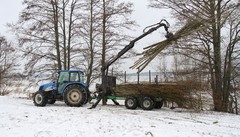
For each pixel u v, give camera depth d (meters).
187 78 15.83
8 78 28.06
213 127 9.58
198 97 14.16
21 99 18.14
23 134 7.39
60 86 14.72
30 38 20.09
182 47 16.69
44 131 7.71
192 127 9.30
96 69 20.91
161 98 14.38
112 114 11.41
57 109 12.45
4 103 14.62
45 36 20.38
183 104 14.15
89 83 20.95
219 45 17.17
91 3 20.41
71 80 14.70
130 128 8.41
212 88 16.52
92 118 10.07
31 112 11.09
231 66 19.02
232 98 19.50
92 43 20.83
